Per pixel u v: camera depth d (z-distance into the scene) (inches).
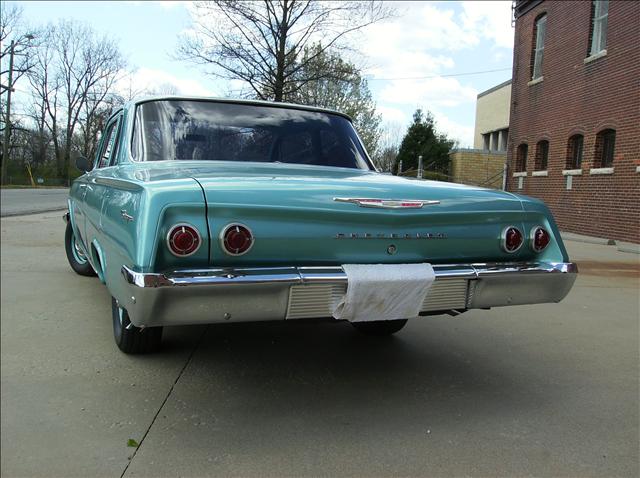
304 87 730.8
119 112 171.6
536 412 121.6
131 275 90.4
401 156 1481.3
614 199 445.4
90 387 127.1
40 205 737.0
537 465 99.7
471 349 164.7
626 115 431.8
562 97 524.7
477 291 113.3
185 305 92.4
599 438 110.2
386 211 107.3
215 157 143.8
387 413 119.3
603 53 458.3
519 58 613.3
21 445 101.4
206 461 98.0
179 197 93.4
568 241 451.8
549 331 185.3
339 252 105.0
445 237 113.2
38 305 194.5
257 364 146.3
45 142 2377.0
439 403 125.2
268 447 103.3
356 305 103.1
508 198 121.1
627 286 263.3
